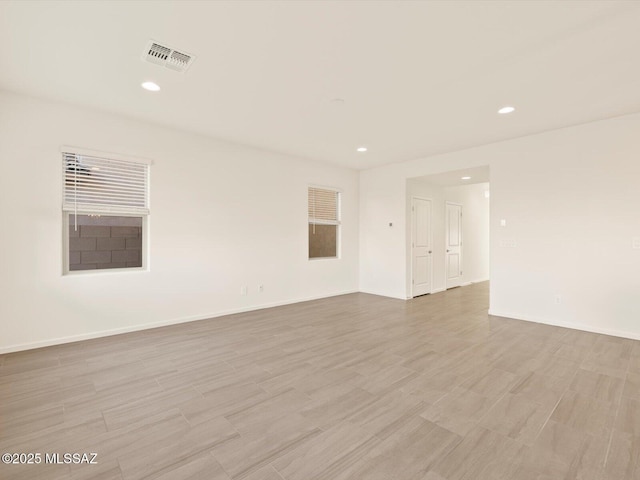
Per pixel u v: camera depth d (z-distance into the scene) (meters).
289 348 3.30
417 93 3.07
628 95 3.09
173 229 4.14
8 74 2.76
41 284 3.28
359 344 3.42
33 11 1.96
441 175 5.56
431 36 2.20
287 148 5.00
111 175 3.70
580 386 2.46
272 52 2.40
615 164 3.65
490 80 2.81
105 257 3.79
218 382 2.54
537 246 4.25
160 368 2.79
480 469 1.59
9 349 3.11
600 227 3.76
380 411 2.12
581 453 1.70
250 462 1.64
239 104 3.34
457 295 6.36
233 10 1.95
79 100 3.27
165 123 3.91
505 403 2.21
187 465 1.62
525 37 2.21
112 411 2.12
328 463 1.64
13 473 1.56
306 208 5.73
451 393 2.36
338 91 3.04
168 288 4.11
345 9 1.94
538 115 3.60
